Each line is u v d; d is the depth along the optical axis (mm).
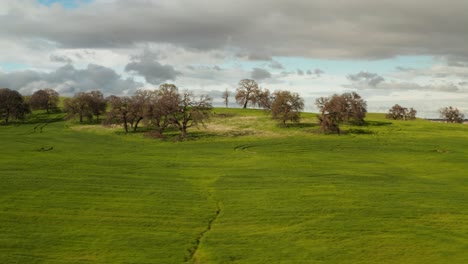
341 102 117375
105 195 51906
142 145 98750
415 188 57812
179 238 38906
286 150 91375
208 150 91062
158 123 118875
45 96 177625
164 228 41594
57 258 34031
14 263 32875
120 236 39125
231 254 35281
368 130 118625
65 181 57719
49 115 168750
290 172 67875
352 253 35625
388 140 103750
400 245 37375
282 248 36656
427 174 68812
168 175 64375
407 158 83625
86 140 107125
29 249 35688
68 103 148000
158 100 117000
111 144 100375
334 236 39500
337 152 89500
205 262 33906
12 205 46625
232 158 81562
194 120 111688
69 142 103375
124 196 51781
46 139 108312
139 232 40281
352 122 131250
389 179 63656
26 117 162500
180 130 117625
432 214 46062
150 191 54438
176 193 53969
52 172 63469
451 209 47875
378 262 33969
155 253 35438
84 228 40969
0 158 76062
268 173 66875
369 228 41562
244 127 125125
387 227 41906
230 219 44344
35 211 45156
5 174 60844
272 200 51250
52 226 41156
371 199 51719
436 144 98688
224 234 40000
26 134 118625
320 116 116875
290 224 42906
